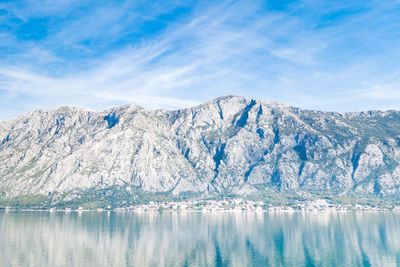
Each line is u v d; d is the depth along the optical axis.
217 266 184.75
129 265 183.88
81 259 195.88
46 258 197.00
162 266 182.75
